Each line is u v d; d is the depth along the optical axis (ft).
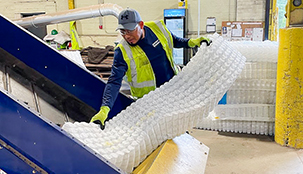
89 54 21.02
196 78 6.51
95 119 5.85
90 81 7.91
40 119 4.46
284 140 10.85
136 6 25.93
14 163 4.60
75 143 4.49
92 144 5.25
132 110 6.47
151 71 7.02
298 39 9.70
